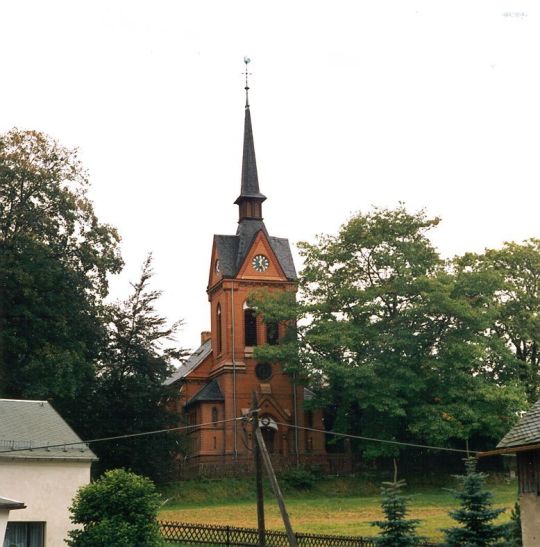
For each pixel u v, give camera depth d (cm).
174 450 6962
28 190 6894
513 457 7638
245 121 9188
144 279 7150
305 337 7700
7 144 6975
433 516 5622
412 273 7638
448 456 7812
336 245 7894
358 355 7588
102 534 3791
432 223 7831
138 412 6806
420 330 7512
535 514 3212
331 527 5191
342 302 7756
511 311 8056
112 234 7112
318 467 7619
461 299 7388
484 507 3531
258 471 3897
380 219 7762
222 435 8425
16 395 6431
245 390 8500
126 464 6781
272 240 9144
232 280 8669
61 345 6581
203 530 4675
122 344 6981
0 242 6650
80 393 6781
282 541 4503
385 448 7375
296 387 8606
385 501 3666
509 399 7100
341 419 7756
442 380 7350
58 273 6544
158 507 3991
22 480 4325
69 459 4422
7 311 6462
